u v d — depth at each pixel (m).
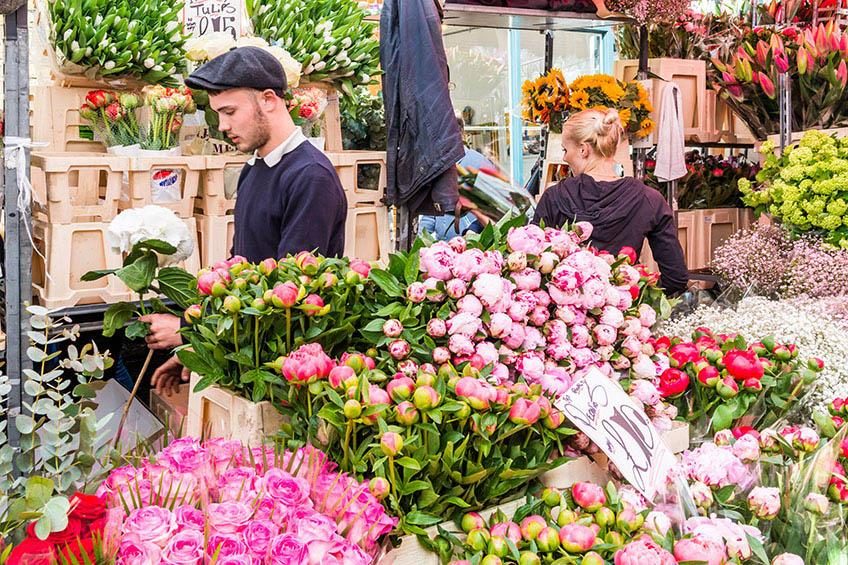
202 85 2.21
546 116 3.77
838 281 2.73
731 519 1.38
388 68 3.04
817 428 1.60
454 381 1.28
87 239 2.39
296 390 1.33
